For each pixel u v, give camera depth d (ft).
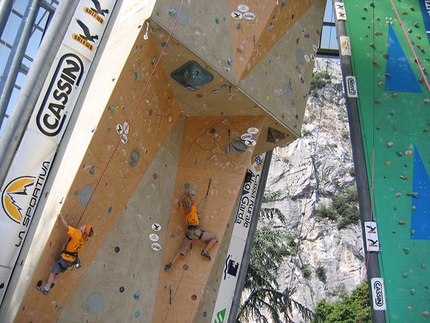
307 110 213.05
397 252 34.63
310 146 197.26
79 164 27.09
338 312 111.14
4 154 26.68
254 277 66.03
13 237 27.25
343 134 208.33
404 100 39.24
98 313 29.68
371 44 41.37
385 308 33.27
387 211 35.78
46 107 29.07
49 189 28.22
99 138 28.02
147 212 33.24
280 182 187.62
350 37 41.65
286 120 37.14
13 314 25.45
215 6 32.24
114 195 30.32
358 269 163.22
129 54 28.60
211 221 34.50
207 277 33.37
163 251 33.99
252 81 34.37
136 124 31.24
